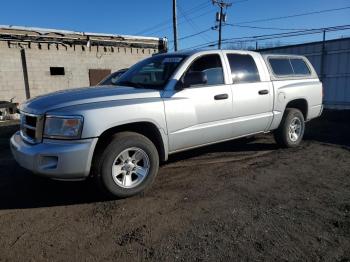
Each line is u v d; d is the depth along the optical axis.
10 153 7.02
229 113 5.52
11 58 17.59
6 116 15.45
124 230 3.58
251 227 3.59
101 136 4.30
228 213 3.93
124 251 3.18
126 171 4.38
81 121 3.99
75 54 19.53
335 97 16.30
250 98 5.82
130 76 5.50
